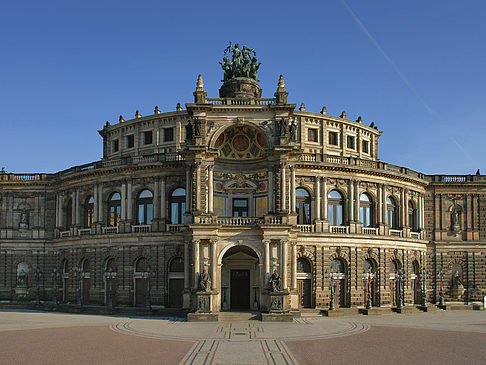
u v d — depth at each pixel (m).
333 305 60.81
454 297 75.00
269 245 55.12
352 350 34.97
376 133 79.75
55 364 30.02
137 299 65.12
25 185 77.50
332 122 73.19
